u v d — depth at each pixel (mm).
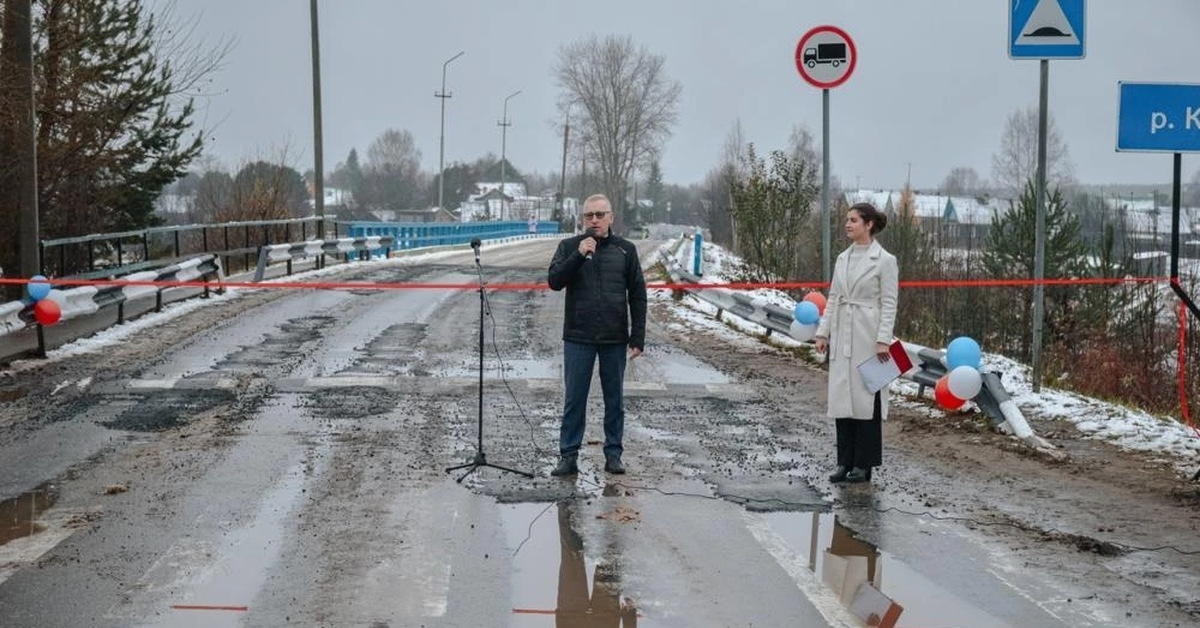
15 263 23141
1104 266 23844
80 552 6605
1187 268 23516
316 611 5648
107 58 25312
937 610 5797
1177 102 9578
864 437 8547
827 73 13539
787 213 22984
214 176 44406
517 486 8320
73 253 26469
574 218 98812
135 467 8789
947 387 10430
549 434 10289
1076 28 11227
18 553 6586
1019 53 11273
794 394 12680
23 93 16016
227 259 28641
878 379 8414
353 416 10969
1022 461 9297
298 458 9125
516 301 22250
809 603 5887
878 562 6613
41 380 12812
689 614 5703
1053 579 6309
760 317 17688
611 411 8844
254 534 7000
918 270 26047
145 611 5621
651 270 32625
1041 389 12109
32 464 8875
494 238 61375
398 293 23281
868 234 8672
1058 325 22922
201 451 9352
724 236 59875
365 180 142625
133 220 29391
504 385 12945
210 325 17812
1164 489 8352
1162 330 21797
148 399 11734
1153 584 6227
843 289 8680
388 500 7852
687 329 18844
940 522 7488
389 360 14656
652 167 113562
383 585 6066
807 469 9055
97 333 16547
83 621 5477
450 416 11062
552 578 6238
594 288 8719
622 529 7230
